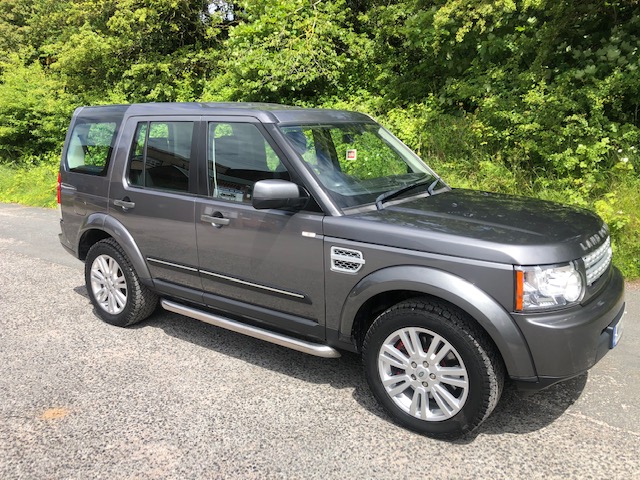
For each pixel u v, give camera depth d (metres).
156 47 14.80
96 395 3.56
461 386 2.89
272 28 10.79
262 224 3.54
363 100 10.55
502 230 2.95
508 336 2.72
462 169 8.11
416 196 3.74
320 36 10.56
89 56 14.37
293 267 3.43
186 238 4.02
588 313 2.80
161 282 4.36
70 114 15.32
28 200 12.25
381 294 3.24
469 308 2.77
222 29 14.73
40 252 7.51
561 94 7.38
